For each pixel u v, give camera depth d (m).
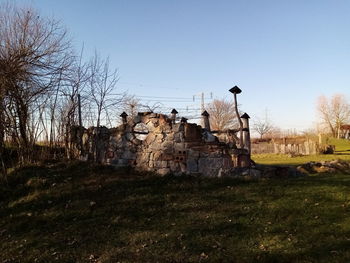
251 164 10.05
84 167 10.38
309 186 8.35
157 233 6.00
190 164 9.73
